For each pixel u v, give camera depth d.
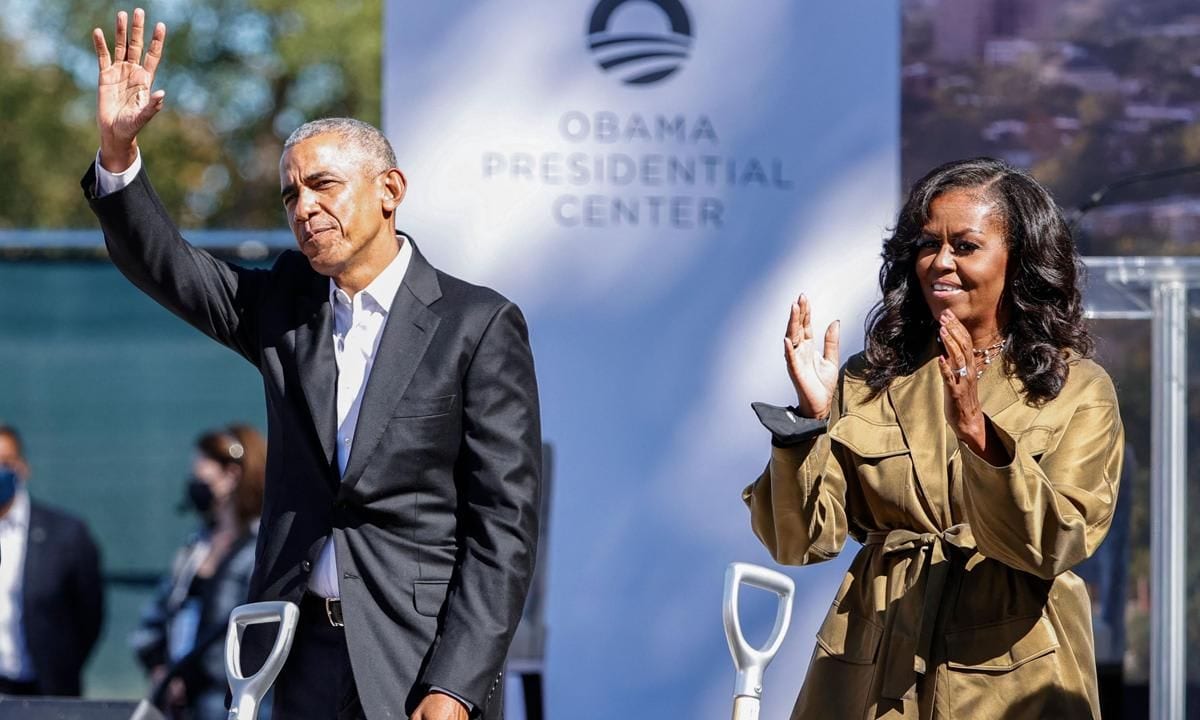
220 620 25.89
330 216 13.42
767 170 22.48
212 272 14.19
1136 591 22.94
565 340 22.39
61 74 66.69
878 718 12.21
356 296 13.79
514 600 13.22
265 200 65.69
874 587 12.54
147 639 27.20
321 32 63.41
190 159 65.62
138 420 28.47
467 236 22.23
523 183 22.27
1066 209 24.52
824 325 22.47
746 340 22.47
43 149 65.94
